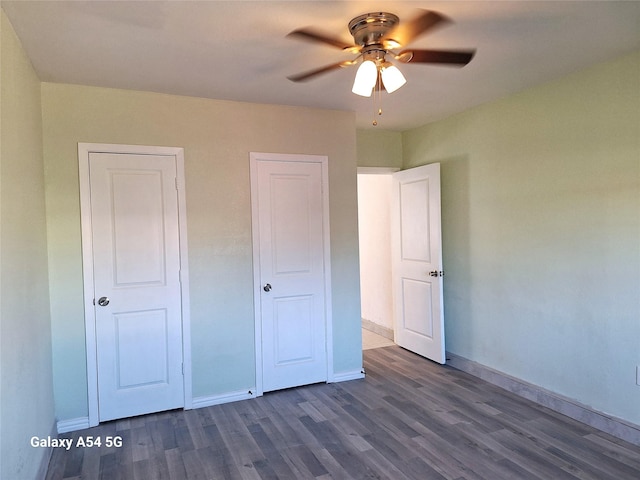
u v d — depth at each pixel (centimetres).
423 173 448
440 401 352
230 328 360
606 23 231
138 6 203
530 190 346
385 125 462
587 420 306
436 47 261
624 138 280
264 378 374
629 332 282
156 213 335
